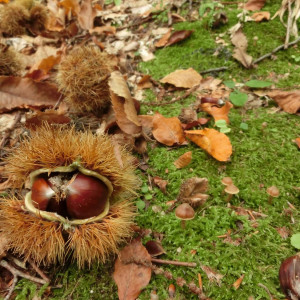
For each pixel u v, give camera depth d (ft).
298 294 0.47
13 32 1.23
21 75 1.00
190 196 0.64
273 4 1.11
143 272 0.53
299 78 0.89
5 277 0.56
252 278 0.53
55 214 0.51
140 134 0.76
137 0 1.34
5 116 0.88
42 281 0.55
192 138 0.75
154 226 0.62
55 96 0.87
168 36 1.07
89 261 0.52
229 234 0.59
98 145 0.55
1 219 0.57
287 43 0.96
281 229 0.60
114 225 0.51
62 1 1.19
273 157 0.72
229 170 0.71
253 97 0.87
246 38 1.00
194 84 0.93
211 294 0.51
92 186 0.52
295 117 0.81
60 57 1.01
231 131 0.79
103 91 0.79
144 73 1.01
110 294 0.53
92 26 1.19
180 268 0.55
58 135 0.56
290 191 0.66
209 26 1.08
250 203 0.64
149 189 0.69
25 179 0.59
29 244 0.51
